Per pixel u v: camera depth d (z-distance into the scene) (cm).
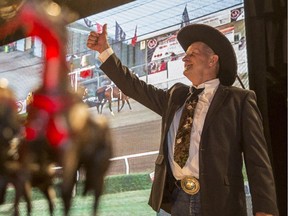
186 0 251
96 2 269
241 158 175
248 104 177
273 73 215
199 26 192
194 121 179
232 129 173
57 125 58
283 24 216
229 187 168
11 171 59
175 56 251
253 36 219
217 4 241
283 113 210
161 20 260
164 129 186
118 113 267
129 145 260
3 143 59
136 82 192
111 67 186
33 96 60
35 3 59
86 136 60
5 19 60
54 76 60
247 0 221
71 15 63
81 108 61
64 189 58
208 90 184
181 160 176
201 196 167
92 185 61
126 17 273
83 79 283
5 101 60
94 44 186
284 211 203
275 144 209
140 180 254
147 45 263
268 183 165
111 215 257
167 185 180
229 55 191
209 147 171
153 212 246
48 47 60
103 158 61
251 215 217
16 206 59
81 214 221
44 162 60
